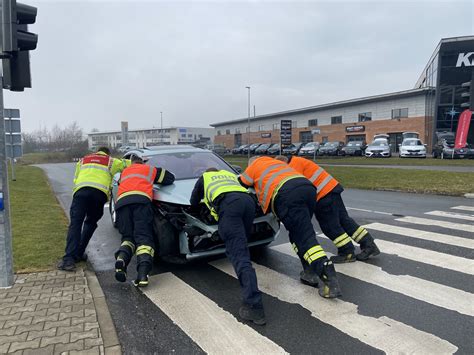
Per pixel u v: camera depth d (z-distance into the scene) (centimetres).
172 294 433
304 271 459
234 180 432
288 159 515
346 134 5047
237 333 343
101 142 10331
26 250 573
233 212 395
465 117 2931
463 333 336
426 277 466
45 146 7269
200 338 336
